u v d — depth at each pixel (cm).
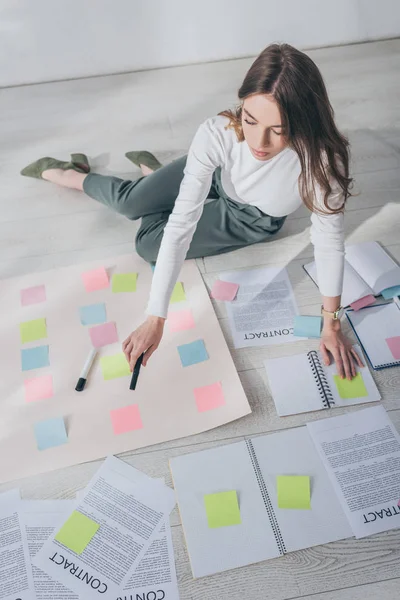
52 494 155
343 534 145
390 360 176
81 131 259
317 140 128
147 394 172
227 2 269
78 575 141
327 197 142
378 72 278
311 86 121
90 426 167
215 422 166
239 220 192
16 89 283
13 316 193
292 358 179
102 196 213
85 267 206
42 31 267
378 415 165
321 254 155
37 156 249
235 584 140
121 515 150
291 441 161
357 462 156
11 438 166
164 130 257
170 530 148
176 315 190
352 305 189
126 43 278
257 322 188
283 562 142
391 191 226
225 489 153
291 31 285
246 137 134
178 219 150
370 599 137
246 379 176
